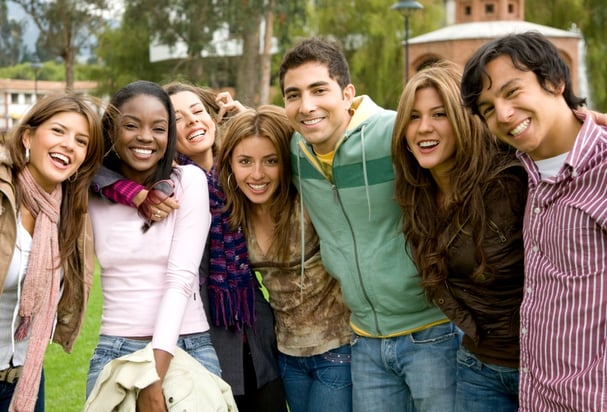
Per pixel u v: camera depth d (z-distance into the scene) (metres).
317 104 4.15
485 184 3.75
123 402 3.74
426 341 4.30
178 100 5.04
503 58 3.32
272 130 4.38
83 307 4.14
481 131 3.81
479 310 3.97
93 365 4.00
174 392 3.78
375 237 4.28
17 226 3.82
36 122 3.86
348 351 4.58
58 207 3.99
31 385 3.90
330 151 4.28
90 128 3.93
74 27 42.22
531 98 3.29
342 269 4.34
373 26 37.25
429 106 3.86
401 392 4.44
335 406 4.54
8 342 3.96
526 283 3.44
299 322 4.56
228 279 4.47
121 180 4.05
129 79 39.03
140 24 36.84
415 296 4.26
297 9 35.19
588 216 3.12
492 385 4.04
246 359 4.60
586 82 41.97
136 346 3.99
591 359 3.12
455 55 40.25
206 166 5.18
